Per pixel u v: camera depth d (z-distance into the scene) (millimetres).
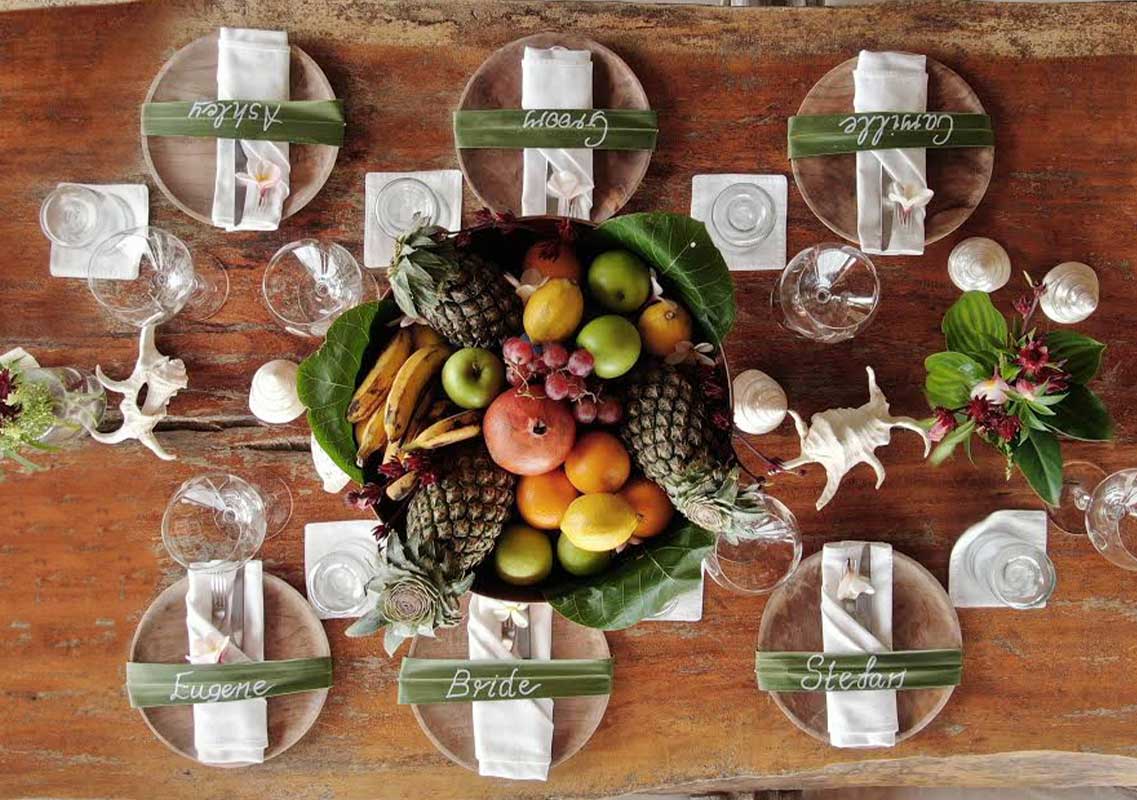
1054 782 1603
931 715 1531
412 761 1547
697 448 1041
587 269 1184
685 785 1563
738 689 1559
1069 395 1291
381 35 1562
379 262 1535
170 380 1499
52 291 1548
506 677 1511
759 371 1502
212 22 1556
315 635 1526
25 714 1547
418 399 1083
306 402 1122
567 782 1551
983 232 1576
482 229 1134
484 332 1071
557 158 1517
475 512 1020
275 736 1524
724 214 1544
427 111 1561
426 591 982
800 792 1755
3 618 1553
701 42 1568
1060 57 1585
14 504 1554
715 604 1558
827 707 1537
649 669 1560
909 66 1536
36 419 1405
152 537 1558
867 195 1521
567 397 1012
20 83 1554
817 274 1501
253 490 1509
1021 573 1532
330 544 1536
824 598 1529
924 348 1554
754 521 1123
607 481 1053
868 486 1564
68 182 1554
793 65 1571
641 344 1102
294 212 1522
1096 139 1584
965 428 1359
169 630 1527
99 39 1556
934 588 1542
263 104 1499
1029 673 1573
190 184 1531
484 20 1563
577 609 1116
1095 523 1526
